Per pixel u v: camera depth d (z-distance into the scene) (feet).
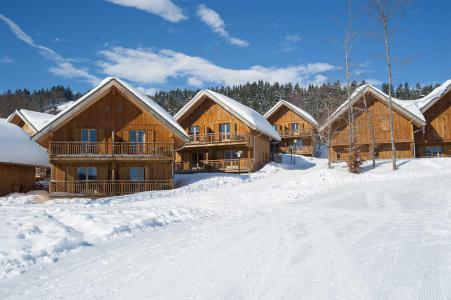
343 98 130.41
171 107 333.21
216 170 118.62
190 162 122.72
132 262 23.15
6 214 37.83
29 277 20.59
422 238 26.78
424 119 122.72
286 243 27.17
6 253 24.35
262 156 130.82
